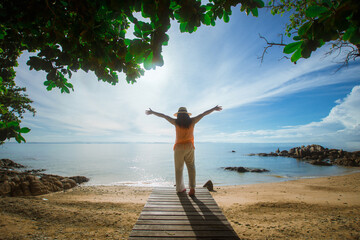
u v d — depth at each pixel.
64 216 7.91
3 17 1.76
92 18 1.71
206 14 1.79
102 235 6.35
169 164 51.00
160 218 3.14
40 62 2.36
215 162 53.00
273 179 26.14
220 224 2.96
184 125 4.18
